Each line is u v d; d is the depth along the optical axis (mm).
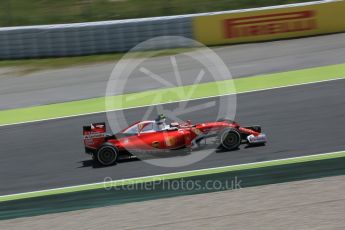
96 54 85750
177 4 99812
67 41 85688
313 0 97500
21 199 42969
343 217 33938
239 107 59906
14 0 105125
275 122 54188
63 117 62656
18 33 85812
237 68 74312
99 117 61281
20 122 62469
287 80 67188
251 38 85438
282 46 81812
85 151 48531
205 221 35250
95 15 98688
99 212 38688
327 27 85438
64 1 104438
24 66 84062
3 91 75125
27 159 51250
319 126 51969
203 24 84875
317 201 36781
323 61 72938
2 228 37656
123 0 103000
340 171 42000
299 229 32875
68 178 45938
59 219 38188
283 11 84750
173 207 38219
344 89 61469
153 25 84500
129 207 39062
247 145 49062
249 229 33438
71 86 74062
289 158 45500
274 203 37156
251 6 98250
